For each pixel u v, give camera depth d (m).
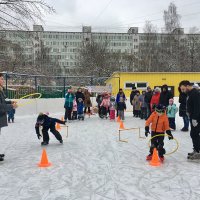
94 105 26.06
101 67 51.12
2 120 7.70
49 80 27.08
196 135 7.84
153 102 15.41
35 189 5.74
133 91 20.58
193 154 7.92
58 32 86.94
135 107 20.28
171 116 13.16
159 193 5.46
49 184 6.04
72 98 17.95
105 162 7.80
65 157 8.40
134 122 17.30
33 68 36.47
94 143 10.55
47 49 59.28
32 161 7.97
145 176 6.54
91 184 6.01
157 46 61.97
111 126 15.44
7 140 11.34
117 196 5.32
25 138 11.80
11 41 18.97
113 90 29.53
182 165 7.43
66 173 6.81
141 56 61.09
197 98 7.57
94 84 30.56
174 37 60.12
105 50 55.78
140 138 11.55
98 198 5.23
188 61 57.72
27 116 20.69
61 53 87.00
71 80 30.41
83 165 7.52
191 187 5.80
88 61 51.78
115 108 18.80
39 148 9.76
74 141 11.00
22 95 21.38
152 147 7.88
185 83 7.70
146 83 29.27
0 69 27.03
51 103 23.92
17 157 8.47
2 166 7.48
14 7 15.77
